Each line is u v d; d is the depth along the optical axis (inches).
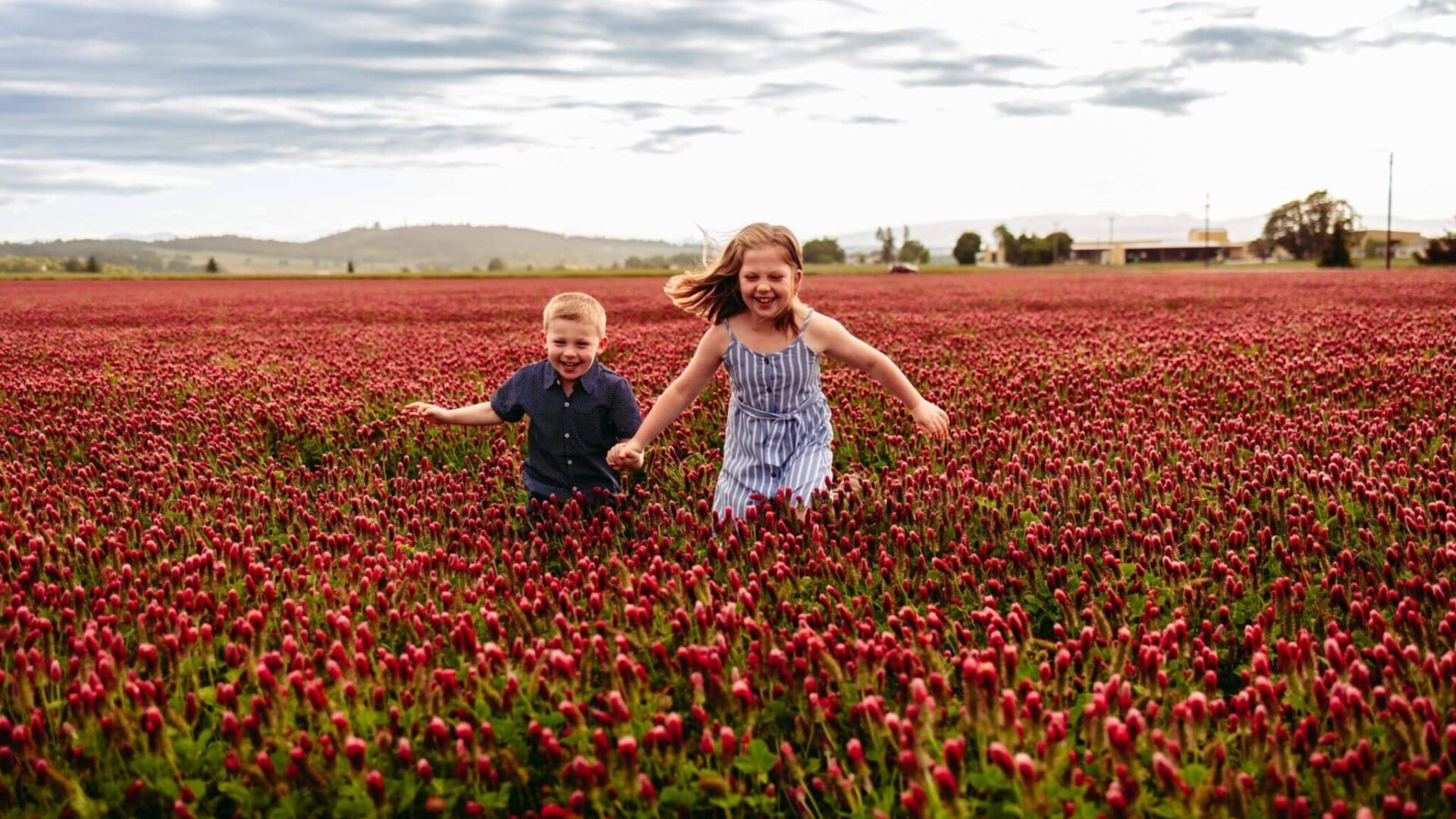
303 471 242.1
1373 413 275.1
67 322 934.4
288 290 2026.3
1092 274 2989.7
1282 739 102.8
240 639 130.0
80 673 122.0
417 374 411.5
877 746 108.6
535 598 145.0
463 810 107.5
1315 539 163.9
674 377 373.7
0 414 319.3
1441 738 105.1
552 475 221.6
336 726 109.1
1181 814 95.4
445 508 203.8
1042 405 305.6
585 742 109.3
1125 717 108.0
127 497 206.5
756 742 107.7
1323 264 3577.8
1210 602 147.9
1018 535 181.2
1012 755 103.4
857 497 190.5
